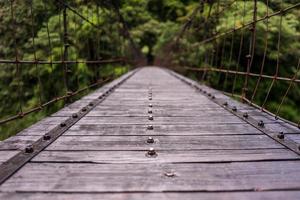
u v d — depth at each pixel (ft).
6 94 30.40
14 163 5.00
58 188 4.17
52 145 6.17
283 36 32.76
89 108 10.57
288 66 32.83
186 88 18.75
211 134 7.20
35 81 31.35
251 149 6.02
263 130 7.45
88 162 5.21
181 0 99.50
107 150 5.89
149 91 16.76
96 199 3.87
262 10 32.42
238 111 10.13
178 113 9.95
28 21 26.73
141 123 8.38
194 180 4.46
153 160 5.33
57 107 31.14
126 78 27.37
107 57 39.06
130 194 4.01
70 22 31.32
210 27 26.32
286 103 32.12
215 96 14.10
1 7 20.93
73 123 8.16
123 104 11.89
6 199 3.85
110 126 7.98
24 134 6.88
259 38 32.94
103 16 36.29
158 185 4.28
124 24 40.11
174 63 53.67
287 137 6.84
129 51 53.78
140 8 106.01
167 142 6.49
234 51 35.32
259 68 34.14
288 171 4.84
